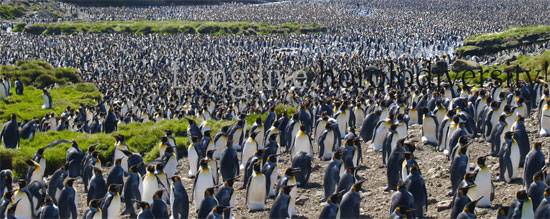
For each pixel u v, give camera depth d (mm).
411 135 25516
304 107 26688
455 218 14703
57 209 15883
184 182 21188
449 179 19500
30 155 25766
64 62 93625
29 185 17828
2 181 18609
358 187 15141
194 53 106250
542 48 97188
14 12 160250
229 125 28969
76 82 65750
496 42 102750
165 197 17562
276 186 18000
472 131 24031
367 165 21781
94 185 17984
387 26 156125
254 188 17422
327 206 14719
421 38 132125
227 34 138875
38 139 30297
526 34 104250
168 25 144375
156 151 26047
